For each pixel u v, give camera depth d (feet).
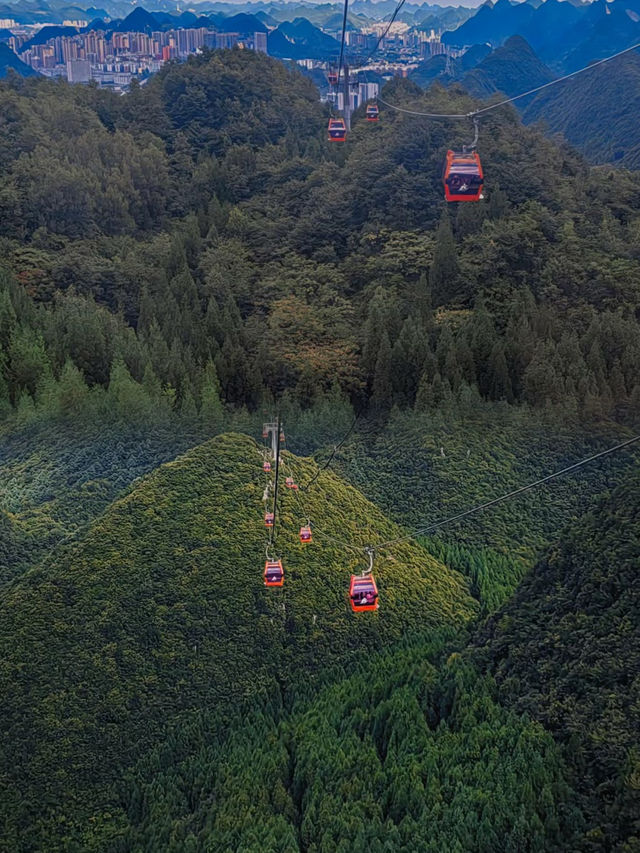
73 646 129.80
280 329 216.33
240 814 104.99
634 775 89.20
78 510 162.09
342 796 103.24
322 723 116.26
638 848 83.30
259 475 162.09
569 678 105.60
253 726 119.75
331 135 210.79
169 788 113.29
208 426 185.16
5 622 133.18
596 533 124.98
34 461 175.63
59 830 110.83
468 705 109.29
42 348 195.21
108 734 120.47
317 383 197.57
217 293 239.71
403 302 221.46
